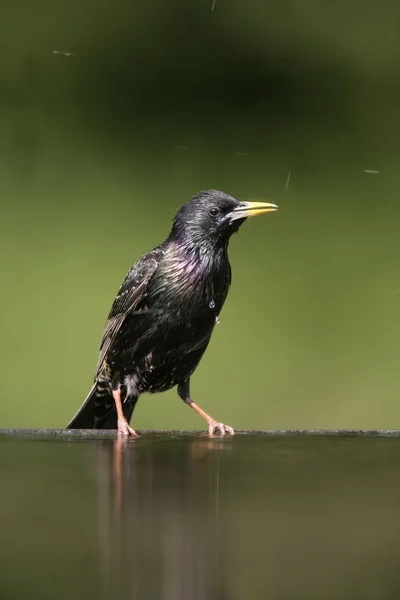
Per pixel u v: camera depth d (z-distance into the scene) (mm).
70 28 16453
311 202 15234
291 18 16703
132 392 7633
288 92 16312
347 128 15984
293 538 2400
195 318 7379
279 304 13742
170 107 16141
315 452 4148
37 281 13891
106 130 15820
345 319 13359
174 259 7309
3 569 2123
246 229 14758
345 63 16469
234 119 16094
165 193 15234
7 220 14633
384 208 15125
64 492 3047
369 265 14445
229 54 16562
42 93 15930
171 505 2838
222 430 7617
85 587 2018
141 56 16469
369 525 2557
